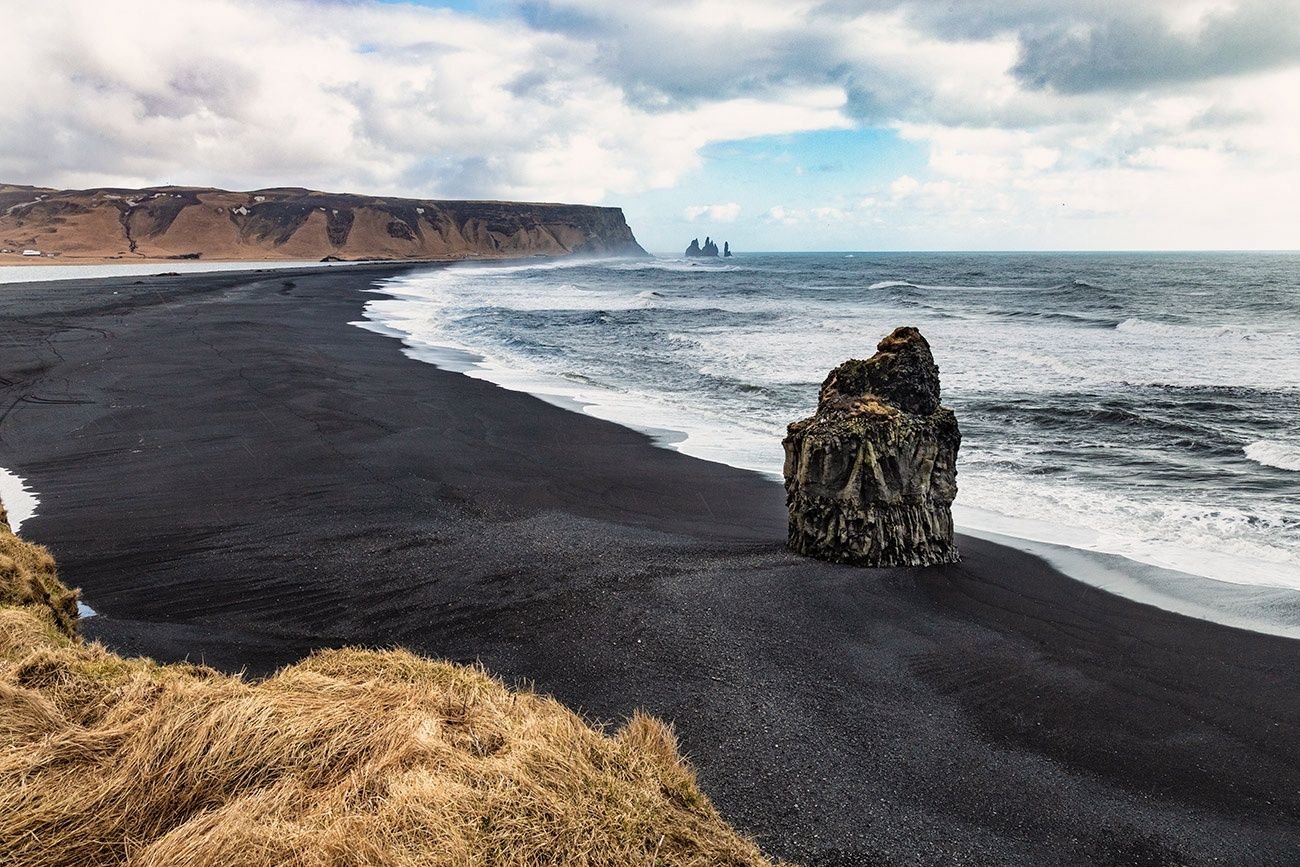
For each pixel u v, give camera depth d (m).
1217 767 5.23
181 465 12.31
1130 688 6.25
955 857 4.25
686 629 6.99
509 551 8.87
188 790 3.01
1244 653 6.89
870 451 8.88
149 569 8.08
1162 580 8.55
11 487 11.00
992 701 6.00
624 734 3.99
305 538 9.11
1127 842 4.45
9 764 3.07
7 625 4.49
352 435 14.66
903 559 8.91
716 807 4.55
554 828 2.94
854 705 5.86
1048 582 8.49
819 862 4.14
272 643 6.47
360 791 3.01
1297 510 10.91
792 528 9.48
